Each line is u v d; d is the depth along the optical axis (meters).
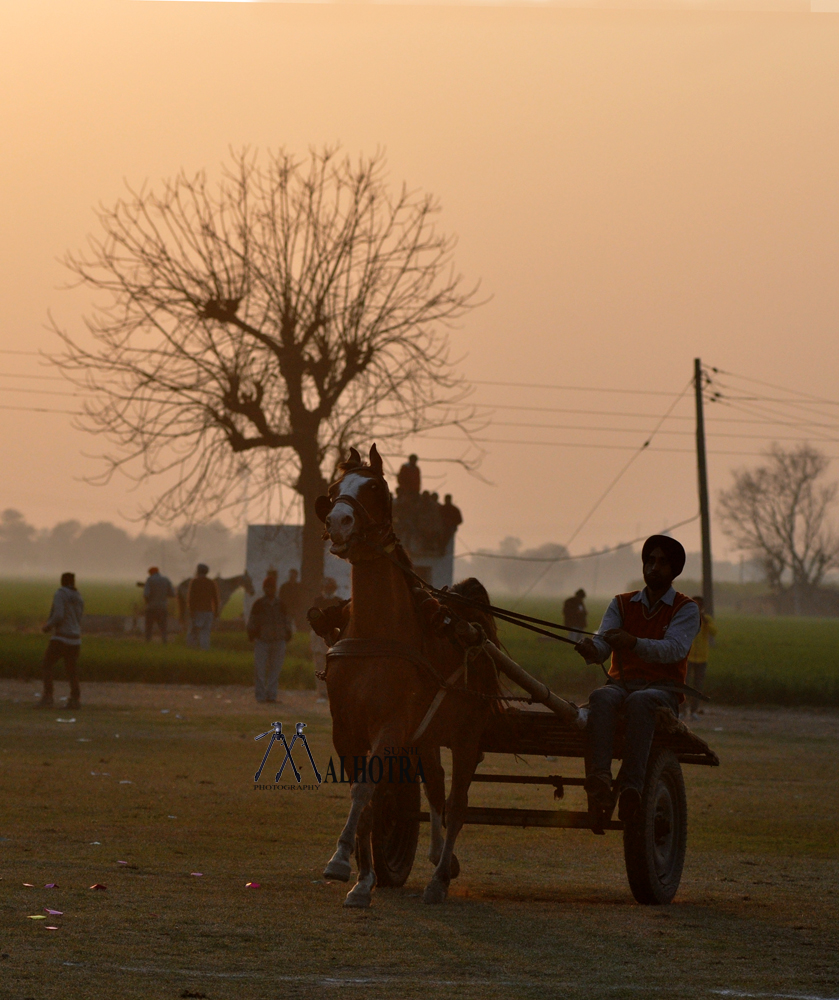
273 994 9.44
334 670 13.67
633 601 15.51
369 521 13.58
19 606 149.62
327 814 20.81
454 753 14.70
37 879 13.85
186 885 13.98
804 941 12.09
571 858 17.88
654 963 10.96
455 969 10.51
